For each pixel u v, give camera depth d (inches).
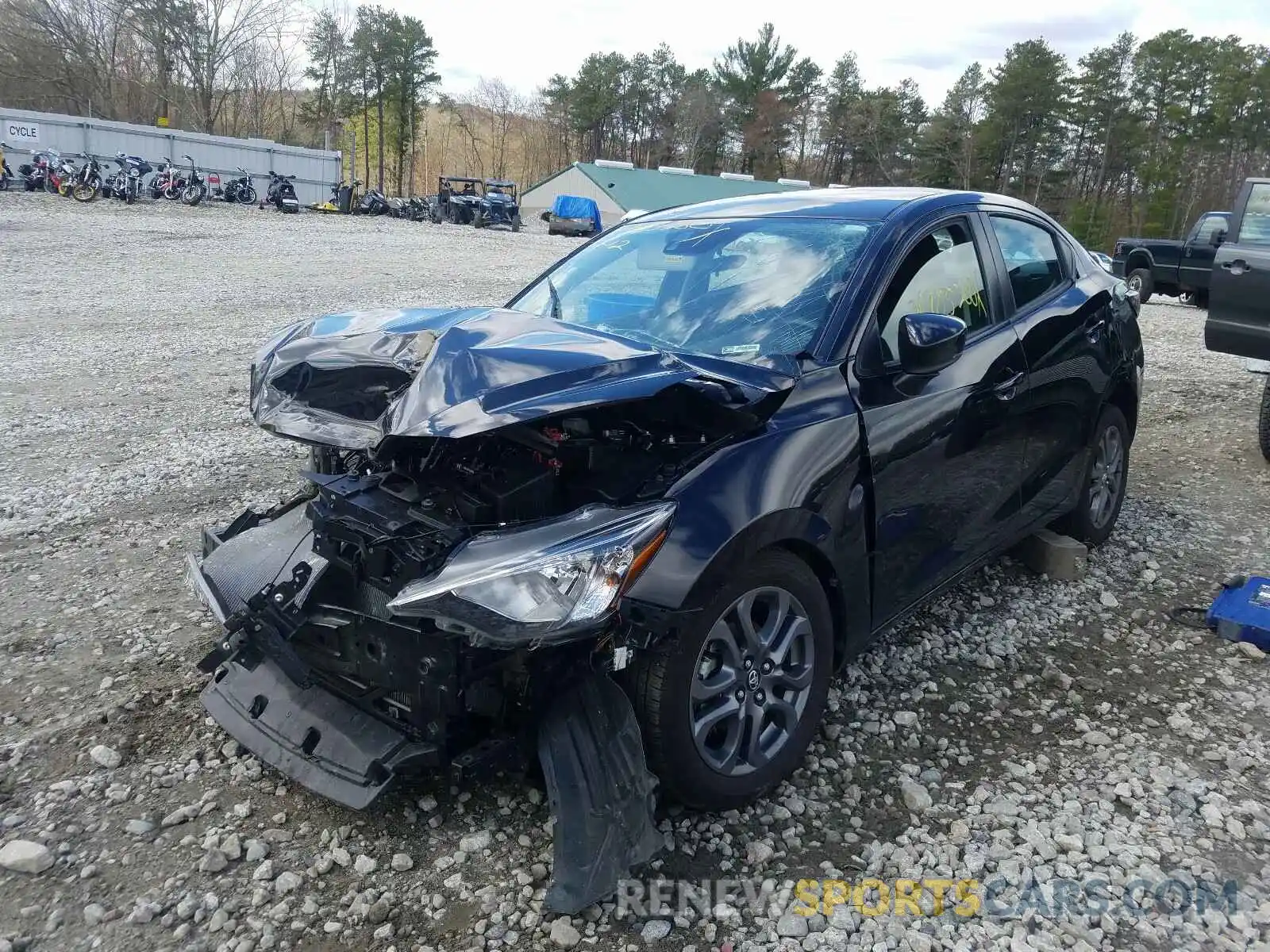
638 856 96.8
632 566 95.8
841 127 3277.6
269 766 111.0
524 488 102.9
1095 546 201.2
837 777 123.0
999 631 164.7
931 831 113.3
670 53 3592.5
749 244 146.9
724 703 109.7
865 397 125.0
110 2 2113.7
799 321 129.7
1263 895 102.4
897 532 131.5
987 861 107.9
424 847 108.5
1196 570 191.2
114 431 283.6
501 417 94.3
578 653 100.8
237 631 115.3
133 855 106.4
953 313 146.4
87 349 403.2
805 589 116.6
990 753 129.3
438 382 100.0
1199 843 110.8
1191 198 2591.0
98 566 183.6
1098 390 180.9
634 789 98.3
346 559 109.3
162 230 933.8
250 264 730.8
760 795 116.0
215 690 124.6
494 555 95.0
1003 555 197.6
